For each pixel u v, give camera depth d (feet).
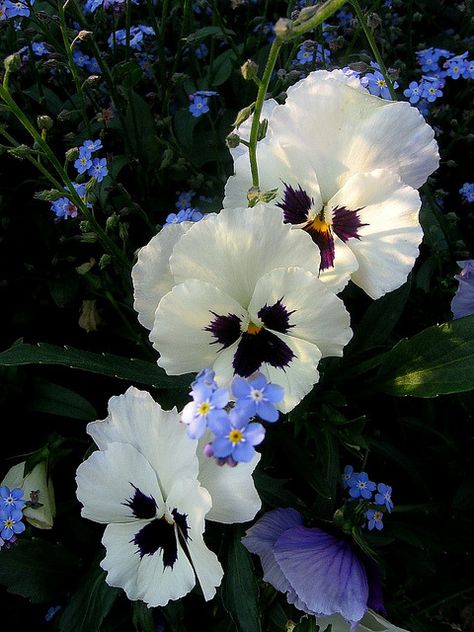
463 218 1.04
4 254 0.94
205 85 0.97
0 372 0.78
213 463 0.56
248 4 1.00
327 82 0.52
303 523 0.66
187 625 0.75
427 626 0.73
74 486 0.82
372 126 0.53
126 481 0.57
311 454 0.70
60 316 0.93
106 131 0.93
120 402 0.56
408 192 0.53
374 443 0.77
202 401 0.46
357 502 0.65
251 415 0.46
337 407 0.75
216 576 0.53
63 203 0.77
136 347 0.88
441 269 0.85
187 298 0.51
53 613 0.76
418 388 0.66
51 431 0.85
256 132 0.52
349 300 0.87
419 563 0.75
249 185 0.58
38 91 0.95
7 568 0.71
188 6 0.91
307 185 0.56
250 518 0.56
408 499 0.81
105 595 0.67
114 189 0.88
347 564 0.61
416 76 1.05
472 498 0.75
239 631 0.60
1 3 0.85
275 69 1.01
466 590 0.76
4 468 0.83
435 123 1.03
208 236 0.50
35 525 0.71
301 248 0.52
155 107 1.02
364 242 0.56
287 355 0.54
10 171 0.94
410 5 1.01
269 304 0.53
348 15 1.07
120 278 0.88
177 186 0.98
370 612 0.64
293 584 0.59
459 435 0.83
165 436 0.56
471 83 1.06
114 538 0.59
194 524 0.53
